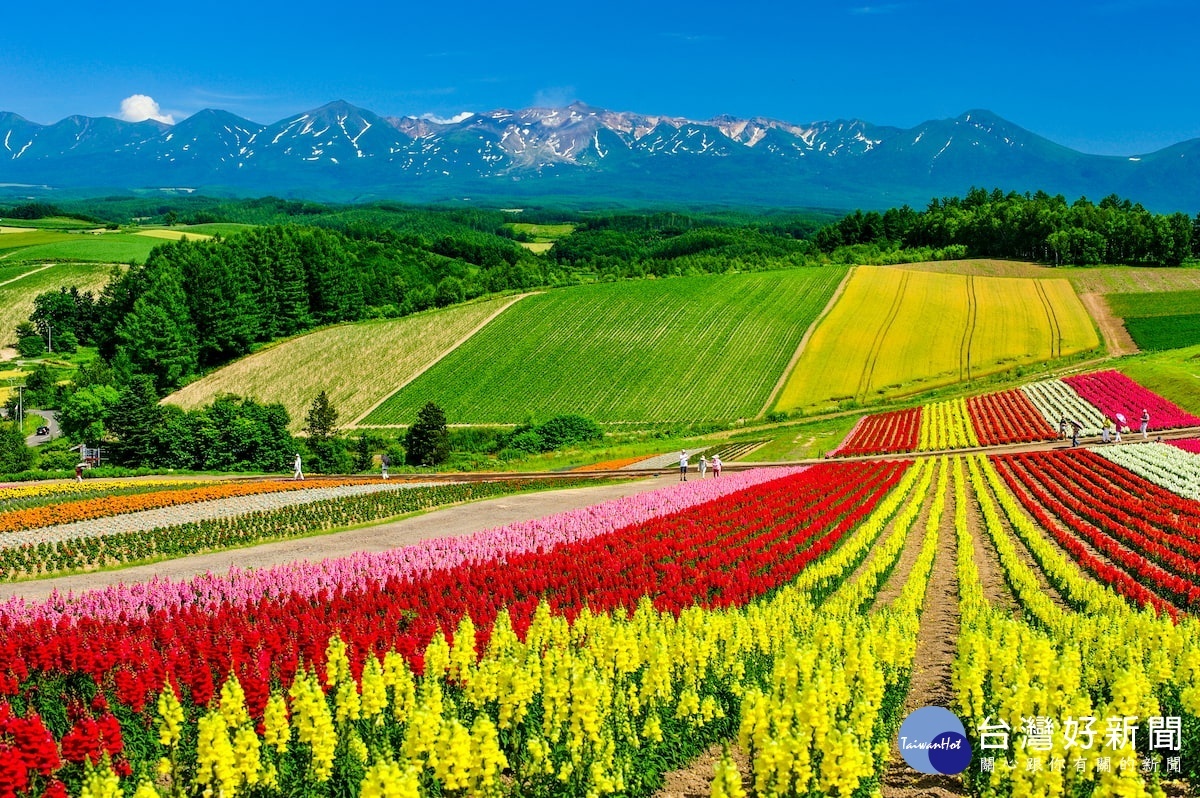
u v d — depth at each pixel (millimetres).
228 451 86438
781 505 43906
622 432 93062
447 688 18047
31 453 88500
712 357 110438
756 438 82812
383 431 100000
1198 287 131375
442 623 21922
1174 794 15867
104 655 19672
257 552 39250
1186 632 20234
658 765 16250
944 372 102625
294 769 14969
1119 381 87500
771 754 13141
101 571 36750
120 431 90062
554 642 19359
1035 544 34875
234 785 13422
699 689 18672
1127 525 38938
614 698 16812
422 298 154625
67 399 111125
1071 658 16672
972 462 60094
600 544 34875
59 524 46906
